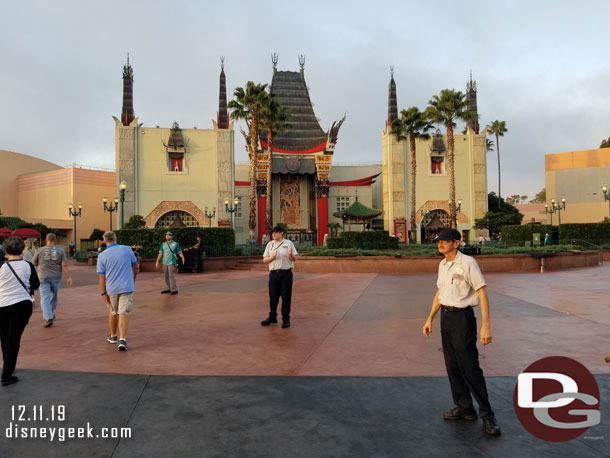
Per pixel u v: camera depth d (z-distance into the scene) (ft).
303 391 14.25
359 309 31.17
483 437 10.86
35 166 236.02
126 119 154.92
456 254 12.09
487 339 11.44
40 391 14.38
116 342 21.52
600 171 200.03
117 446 10.53
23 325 15.75
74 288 47.44
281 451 10.20
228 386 14.80
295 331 23.89
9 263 16.02
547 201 213.66
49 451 10.34
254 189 130.72
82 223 202.08
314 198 203.41
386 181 182.80
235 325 25.75
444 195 178.91
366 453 10.08
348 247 96.32
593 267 73.97
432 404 13.07
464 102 126.82
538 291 39.78
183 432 11.26
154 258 77.77
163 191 156.35
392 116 179.93
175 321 27.22
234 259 83.35
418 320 26.78
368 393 14.03
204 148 160.45
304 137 198.90
